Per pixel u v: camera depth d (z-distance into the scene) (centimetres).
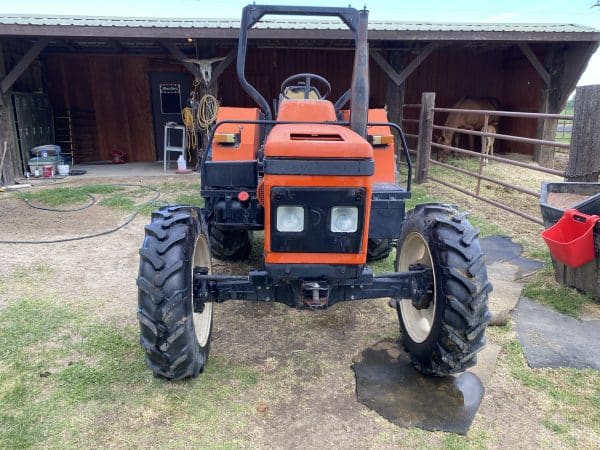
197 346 262
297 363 290
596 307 362
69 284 403
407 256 314
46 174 893
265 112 311
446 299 249
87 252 483
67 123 1088
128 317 345
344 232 226
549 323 340
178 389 262
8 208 657
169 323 240
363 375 279
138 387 263
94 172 965
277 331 329
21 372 275
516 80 1166
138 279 244
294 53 1123
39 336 315
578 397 259
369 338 321
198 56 888
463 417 243
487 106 1109
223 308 362
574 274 382
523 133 1163
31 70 998
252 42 997
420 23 957
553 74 962
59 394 256
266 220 228
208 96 895
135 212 632
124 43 982
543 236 389
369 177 220
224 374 277
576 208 397
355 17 273
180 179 879
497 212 639
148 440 226
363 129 247
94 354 295
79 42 966
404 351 305
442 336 254
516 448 223
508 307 360
